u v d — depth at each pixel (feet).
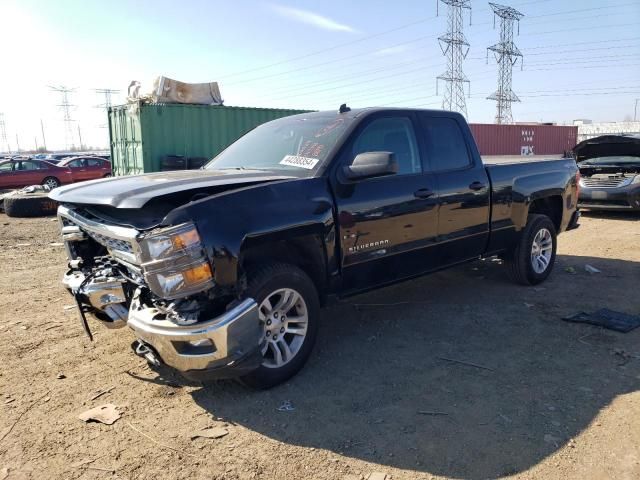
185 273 10.32
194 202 10.78
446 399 11.72
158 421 11.02
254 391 12.20
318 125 15.10
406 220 14.93
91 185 12.80
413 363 13.61
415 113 16.11
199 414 11.28
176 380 12.82
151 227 10.52
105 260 12.92
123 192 11.08
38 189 55.01
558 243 28.91
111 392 12.25
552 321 16.43
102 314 12.64
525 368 13.17
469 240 17.31
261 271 11.84
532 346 14.53
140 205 10.29
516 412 11.10
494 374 12.89
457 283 20.83
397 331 15.84
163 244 10.27
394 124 15.39
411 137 15.78
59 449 10.06
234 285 10.94
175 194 10.84
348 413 11.22
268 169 14.32
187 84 47.50
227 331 10.61
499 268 22.90
